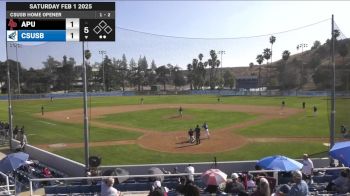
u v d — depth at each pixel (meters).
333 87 20.14
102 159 25.95
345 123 23.12
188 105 66.25
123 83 99.25
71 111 53.34
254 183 13.77
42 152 25.05
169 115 50.94
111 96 88.38
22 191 16.30
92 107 63.03
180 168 20.56
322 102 68.88
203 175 13.93
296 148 28.81
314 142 31.06
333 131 20.11
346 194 12.21
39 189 16.44
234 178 13.16
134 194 14.70
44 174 19.91
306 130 37.16
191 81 120.62
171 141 32.25
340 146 14.98
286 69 101.75
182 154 27.34
